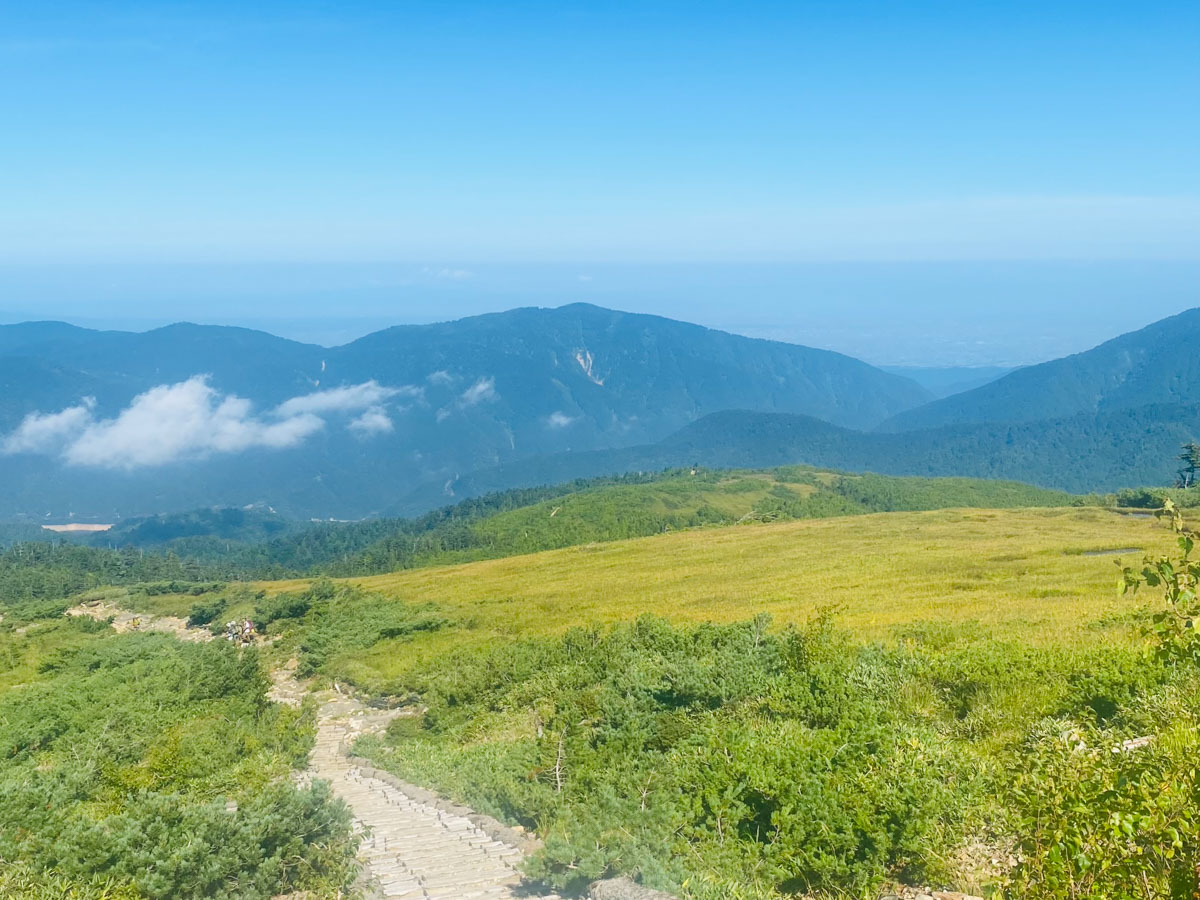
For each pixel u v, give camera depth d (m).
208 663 31.55
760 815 11.65
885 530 83.62
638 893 9.34
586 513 194.38
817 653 20.25
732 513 191.50
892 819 10.63
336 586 68.88
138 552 186.25
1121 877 7.19
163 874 9.93
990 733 14.95
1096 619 26.77
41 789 13.38
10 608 87.88
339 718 31.17
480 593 68.88
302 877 10.55
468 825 13.62
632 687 19.72
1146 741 11.62
